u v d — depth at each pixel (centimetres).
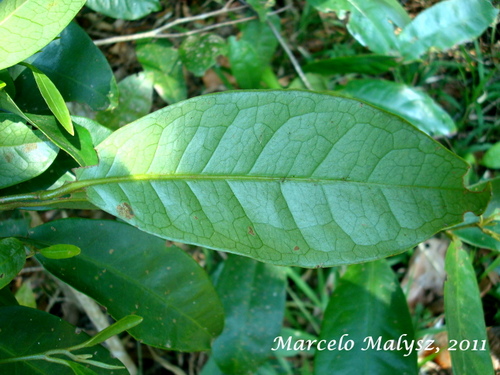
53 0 16
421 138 16
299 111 16
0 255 18
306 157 16
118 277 22
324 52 39
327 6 31
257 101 16
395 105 33
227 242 17
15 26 16
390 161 16
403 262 36
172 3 40
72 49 24
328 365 27
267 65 36
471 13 30
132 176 17
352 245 16
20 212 24
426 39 30
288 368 34
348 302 28
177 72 35
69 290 35
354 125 16
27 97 23
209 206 17
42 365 20
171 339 22
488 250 34
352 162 16
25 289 33
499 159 33
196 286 23
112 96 24
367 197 16
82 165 18
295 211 17
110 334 18
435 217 16
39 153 20
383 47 31
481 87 33
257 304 30
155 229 17
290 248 17
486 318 33
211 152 17
